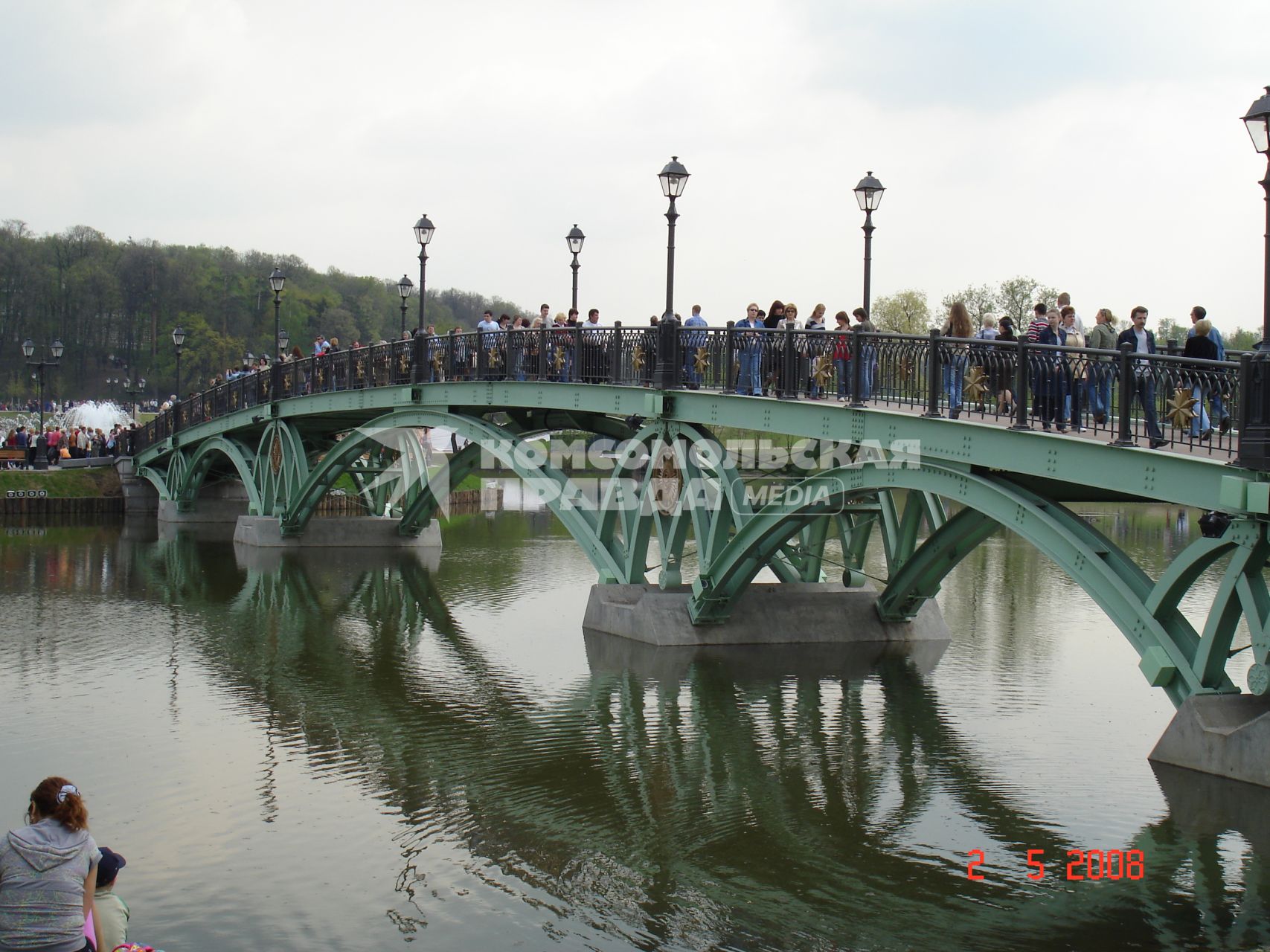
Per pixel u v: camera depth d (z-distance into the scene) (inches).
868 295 824.3
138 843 539.2
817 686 818.8
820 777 624.4
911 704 770.2
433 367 1222.3
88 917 315.6
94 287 4894.2
